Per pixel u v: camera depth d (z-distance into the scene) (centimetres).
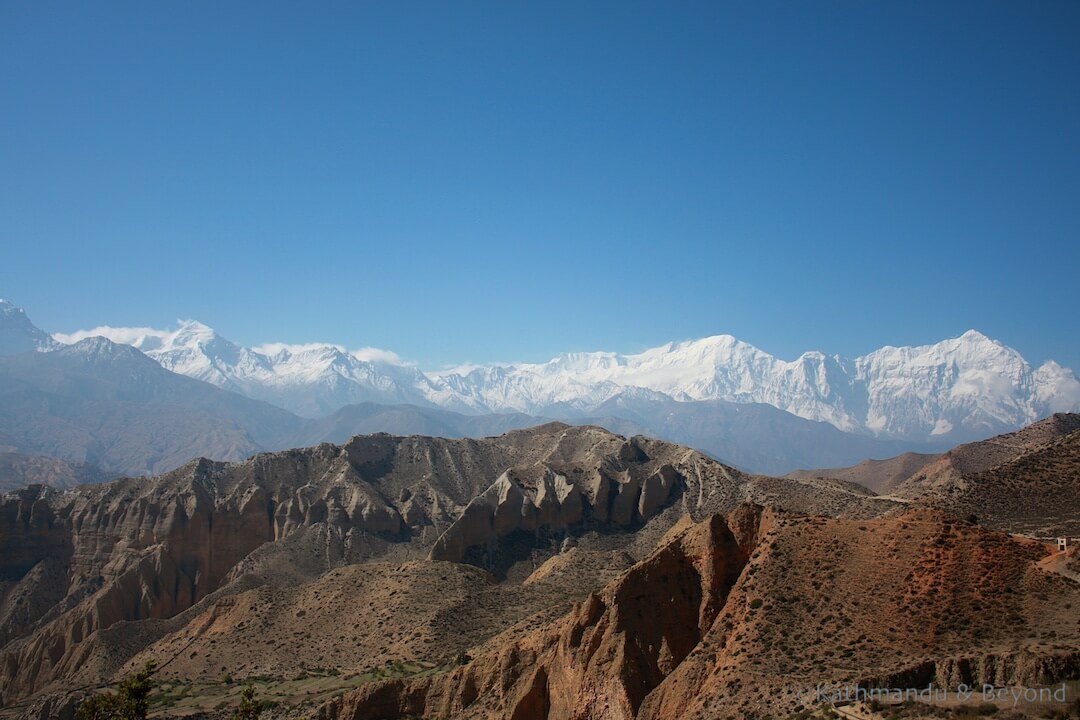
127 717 10319
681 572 9925
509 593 16725
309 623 17312
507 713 10169
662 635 9512
